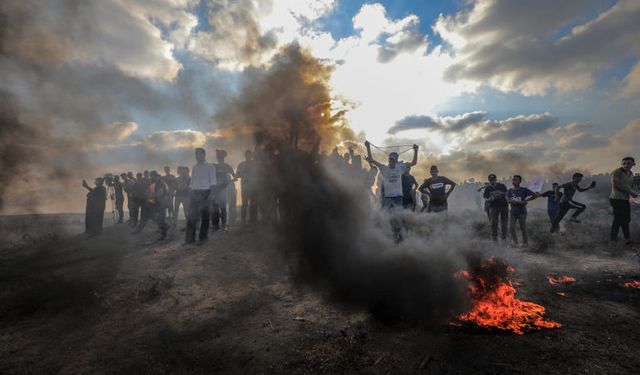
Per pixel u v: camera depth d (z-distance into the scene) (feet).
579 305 12.41
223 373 8.49
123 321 11.76
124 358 9.24
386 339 10.00
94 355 9.42
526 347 9.22
